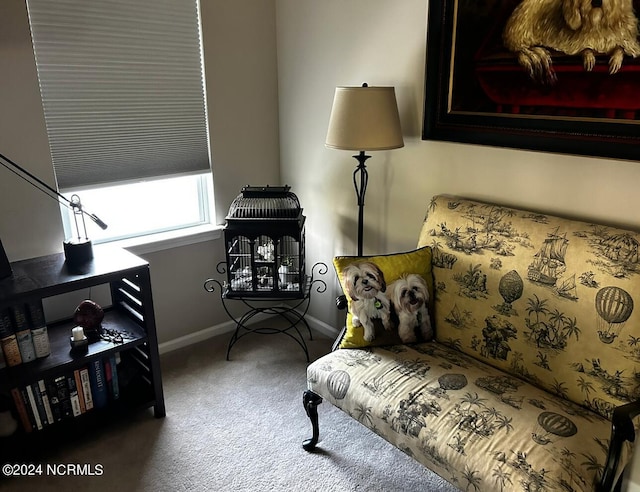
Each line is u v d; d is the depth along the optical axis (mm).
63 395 2068
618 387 1552
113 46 2281
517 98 1851
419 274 1992
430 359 1880
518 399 1638
